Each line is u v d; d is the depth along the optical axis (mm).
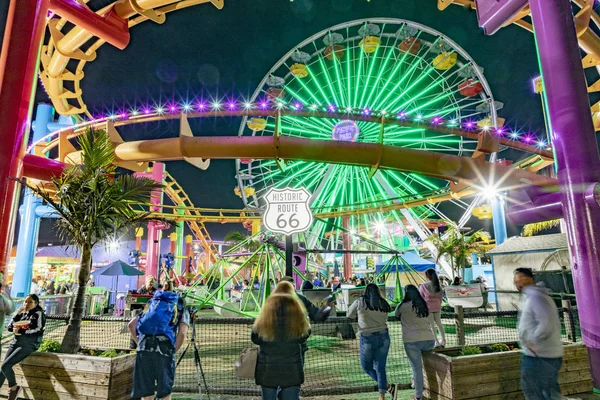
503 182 10180
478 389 4891
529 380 3881
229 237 23922
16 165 6816
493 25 7973
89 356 4961
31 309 5258
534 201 8633
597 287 5621
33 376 5094
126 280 24422
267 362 3646
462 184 10969
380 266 23203
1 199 6508
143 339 4430
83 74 16047
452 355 5387
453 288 15211
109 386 4738
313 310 4648
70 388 4906
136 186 6160
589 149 6012
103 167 6125
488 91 24891
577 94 6176
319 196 26516
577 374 5555
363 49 26469
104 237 6176
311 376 6617
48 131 21891
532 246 14078
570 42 6344
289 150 9227
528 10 7812
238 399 5398
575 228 5941
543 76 6566
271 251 13250
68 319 6039
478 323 13469
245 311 12820
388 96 26391
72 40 10531
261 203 28734
